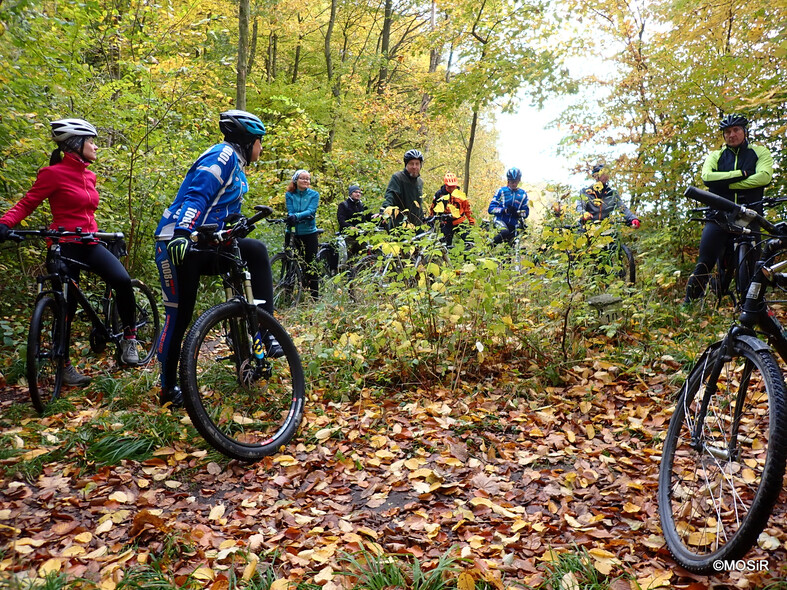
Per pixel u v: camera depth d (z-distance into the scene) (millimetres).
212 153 3600
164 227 3656
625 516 2668
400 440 3537
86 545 2537
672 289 6309
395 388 4277
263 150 12062
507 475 3102
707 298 5570
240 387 3695
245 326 3600
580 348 4410
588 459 3219
